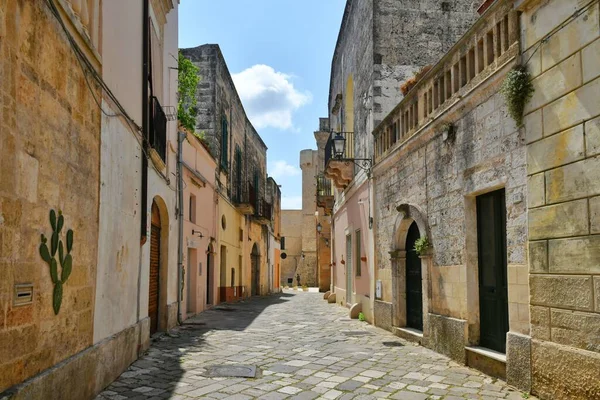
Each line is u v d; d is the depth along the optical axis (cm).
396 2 1334
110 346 616
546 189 549
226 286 2117
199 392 577
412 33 1327
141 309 834
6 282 361
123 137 698
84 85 532
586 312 485
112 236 646
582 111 496
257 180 3130
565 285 514
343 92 1872
